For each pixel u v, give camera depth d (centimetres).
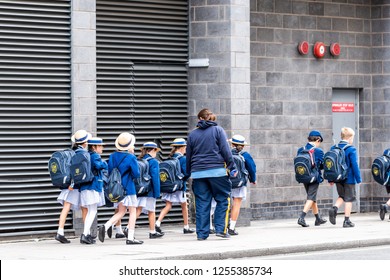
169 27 2977
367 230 2808
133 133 2905
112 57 2853
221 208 2552
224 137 2489
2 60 2541
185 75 3027
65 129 2653
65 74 2645
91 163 2423
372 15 3475
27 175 2584
